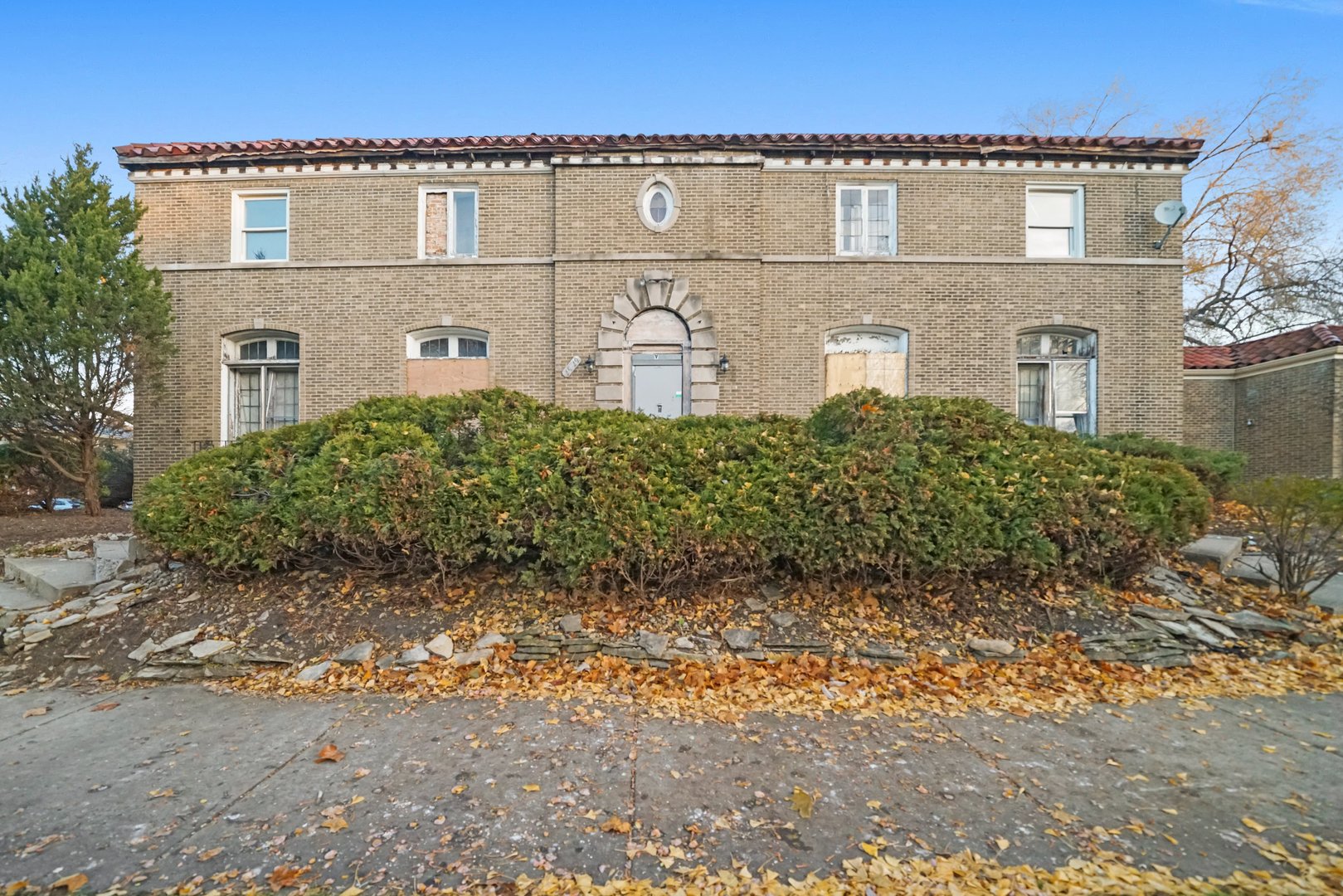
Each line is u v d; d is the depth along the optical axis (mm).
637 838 2947
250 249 12898
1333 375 12258
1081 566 5910
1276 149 20656
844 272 12406
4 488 12727
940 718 4262
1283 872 2727
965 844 2916
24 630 5777
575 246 12172
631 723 4133
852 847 2891
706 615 5516
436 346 12781
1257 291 21797
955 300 12453
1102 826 3057
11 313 10430
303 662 5172
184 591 6156
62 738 4039
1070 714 4336
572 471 5465
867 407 5977
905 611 5582
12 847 2891
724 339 12070
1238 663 5199
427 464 5469
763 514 5348
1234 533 8539
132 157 12359
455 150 12219
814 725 4145
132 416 12609
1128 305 12516
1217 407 14219
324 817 3100
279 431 6285
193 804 3234
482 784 3391
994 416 6207
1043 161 12516
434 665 4996
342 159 12453
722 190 12164
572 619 5324
